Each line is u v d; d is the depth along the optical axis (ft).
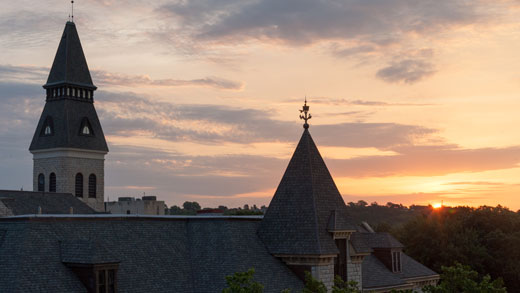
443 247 306.55
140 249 149.69
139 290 138.82
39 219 135.74
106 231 147.64
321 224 167.43
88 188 423.23
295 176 175.42
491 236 313.32
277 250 166.30
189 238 164.55
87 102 431.43
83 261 129.08
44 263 128.67
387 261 221.05
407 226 324.60
